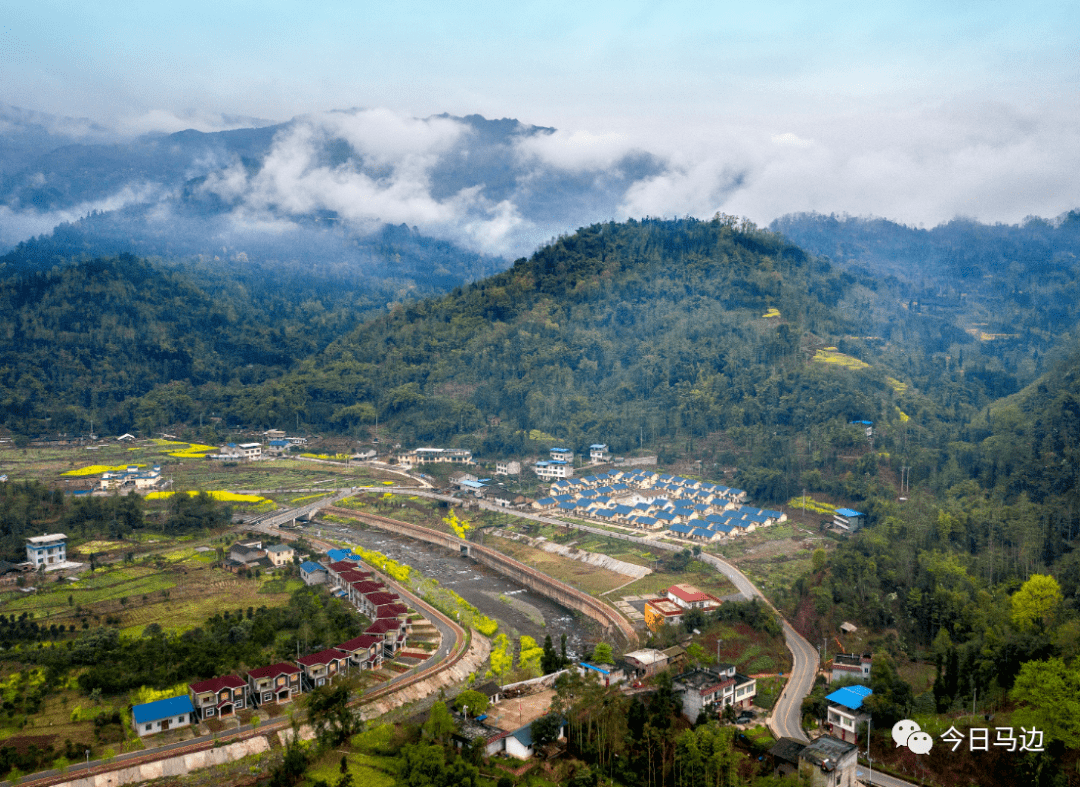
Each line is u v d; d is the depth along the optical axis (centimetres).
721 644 14512
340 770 10569
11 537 19888
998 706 11262
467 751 10644
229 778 10625
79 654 13325
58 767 10438
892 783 10094
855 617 15588
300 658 13412
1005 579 16288
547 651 14438
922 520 19212
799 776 9694
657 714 10850
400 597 18675
